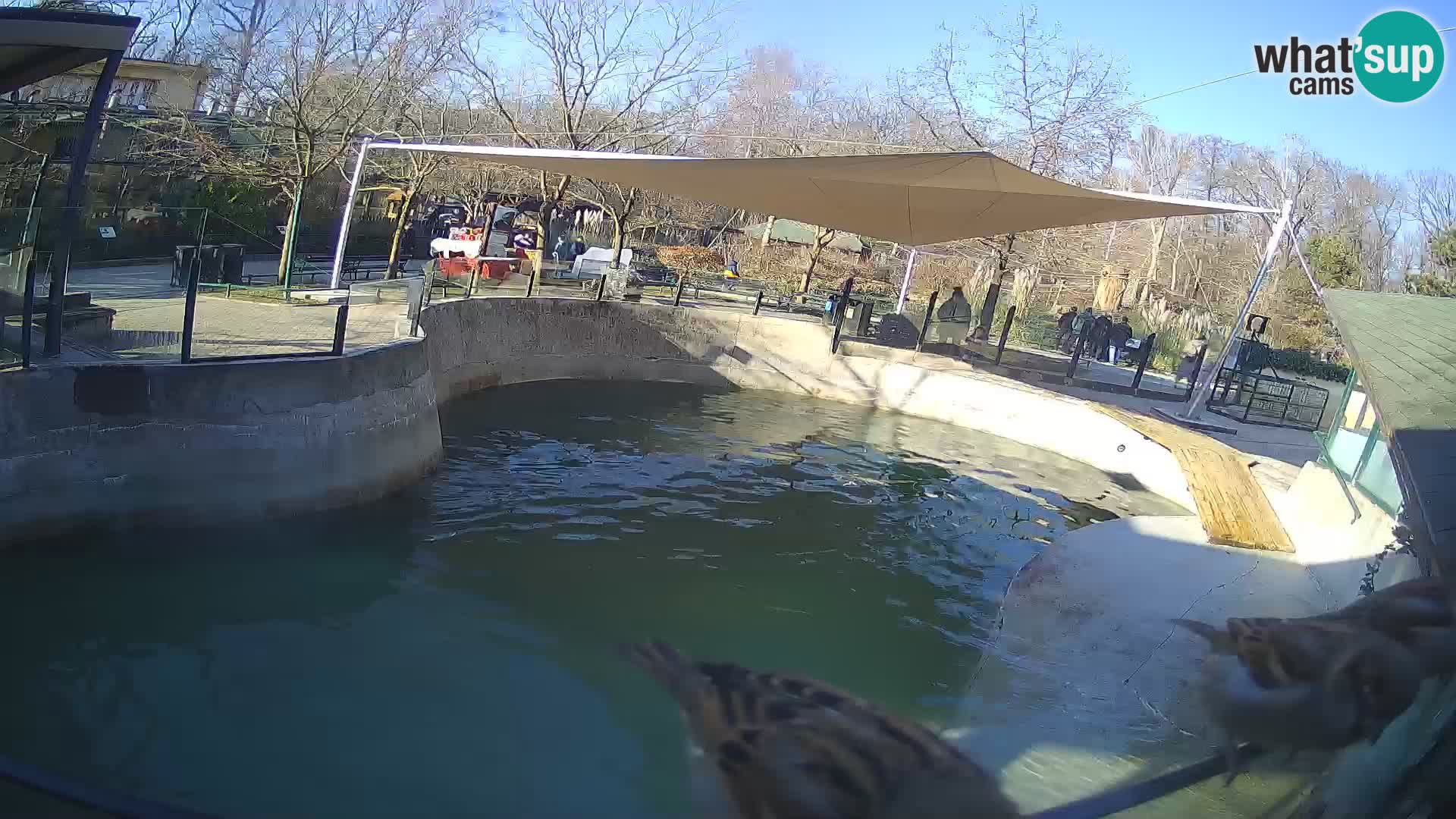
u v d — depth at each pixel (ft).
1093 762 19.49
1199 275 158.10
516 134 75.61
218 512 32.24
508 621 28.50
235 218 68.28
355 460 36.65
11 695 21.63
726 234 131.44
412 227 87.81
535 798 19.35
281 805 18.83
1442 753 12.69
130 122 57.98
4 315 29.01
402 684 24.07
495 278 69.36
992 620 32.42
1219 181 170.91
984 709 22.93
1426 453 21.59
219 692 22.97
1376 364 28.45
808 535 40.34
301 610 27.84
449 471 43.04
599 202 86.12
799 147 106.73
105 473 29.89
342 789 19.51
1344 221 156.04
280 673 24.14
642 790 18.92
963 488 51.31
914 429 65.36
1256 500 43.80
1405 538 27.91
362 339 40.75
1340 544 34.86
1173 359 88.07
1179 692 22.21
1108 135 101.65
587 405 60.34
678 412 62.13
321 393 35.09
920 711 23.00
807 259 121.90
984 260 113.60
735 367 73.00
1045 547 42.09
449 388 54.54
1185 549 37.60
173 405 31.19
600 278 70.79
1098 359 87.45
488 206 93.91
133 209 60.34
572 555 34.88
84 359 30.58
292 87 62.23
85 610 25.90
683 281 75.15
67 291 41.50
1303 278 135.54
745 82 114.11
